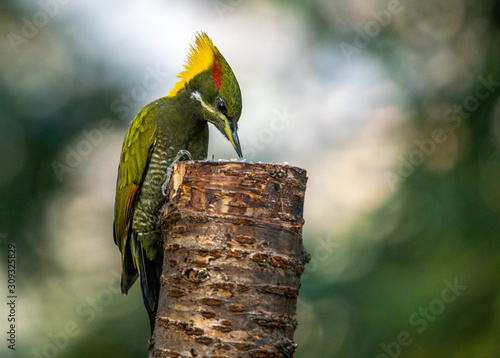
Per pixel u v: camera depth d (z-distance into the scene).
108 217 12.96
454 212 10.13
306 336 10.44
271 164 5.46
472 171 10.29
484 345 9.17
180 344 5.17
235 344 5.08
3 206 12.04
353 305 10.25
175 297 5.30
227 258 5.23
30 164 12.29
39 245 12.36
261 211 5.33
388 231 10.55
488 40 11.34
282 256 5.33
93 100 12.72
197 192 5.39
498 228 9.78
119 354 11.77
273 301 5.23
